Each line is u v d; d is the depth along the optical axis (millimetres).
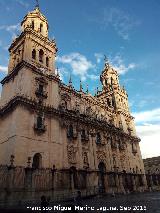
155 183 65188
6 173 27594
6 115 35438
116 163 49312
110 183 44344
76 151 39125
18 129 30859
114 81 68625
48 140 34688
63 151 36500
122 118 60656
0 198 25766
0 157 32406
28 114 33375
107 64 72938
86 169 39344
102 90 69062
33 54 41594
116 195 42031
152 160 96062
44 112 36062
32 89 36406
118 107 61938
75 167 37344
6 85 41531
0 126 35906
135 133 64438
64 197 31828
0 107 39906
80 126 42500
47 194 29750
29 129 32500
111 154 48531
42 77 39188
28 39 41250
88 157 41312
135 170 55938
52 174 31594
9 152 29984
